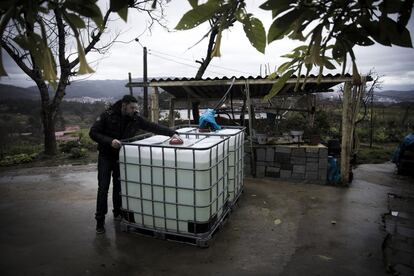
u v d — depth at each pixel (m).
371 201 4.54
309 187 5.24
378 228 3.55
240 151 4.37
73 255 2.91
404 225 3.63
